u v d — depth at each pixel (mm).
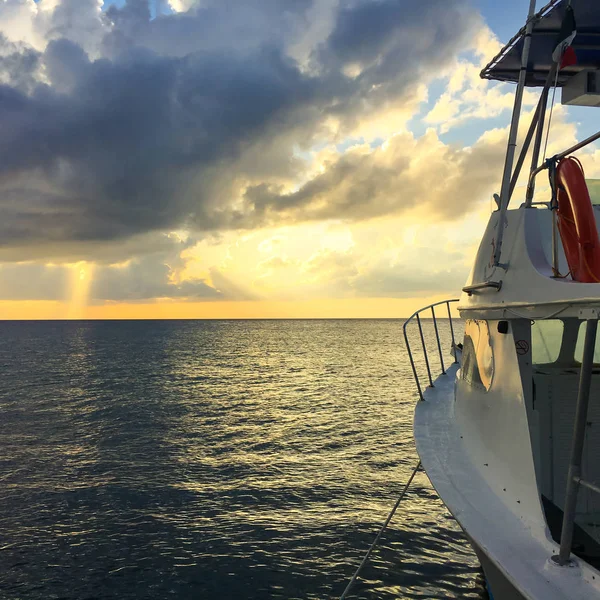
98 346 109375
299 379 51250
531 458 4633
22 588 11312
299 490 17422
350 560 12312
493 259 5871
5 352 89750
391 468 19969
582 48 8062
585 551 4641
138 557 12641
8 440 25266
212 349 100062
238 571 11898
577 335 6391
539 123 7387
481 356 6250
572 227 4387
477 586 11070
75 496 17062
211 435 26172
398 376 53719
